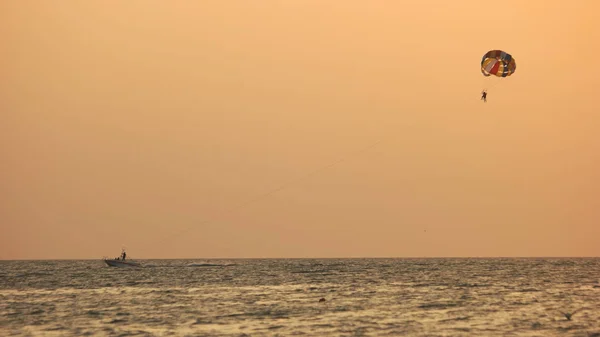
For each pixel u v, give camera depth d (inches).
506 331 6988.2
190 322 7746.1
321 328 7224.4
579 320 7706.7
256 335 6850.4
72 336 6943.9
